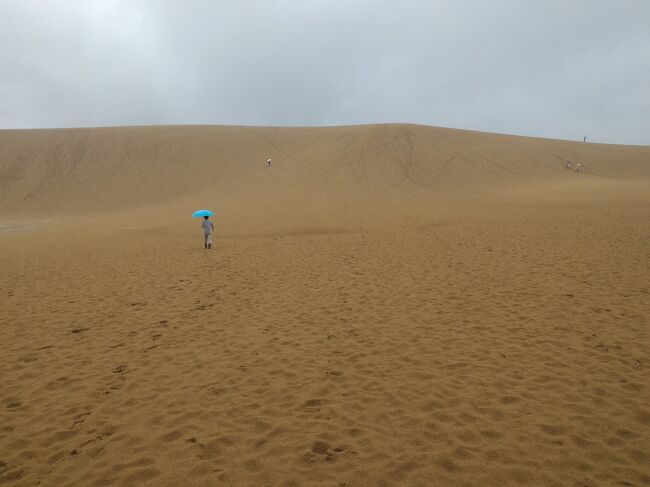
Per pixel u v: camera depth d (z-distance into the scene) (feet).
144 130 195.00
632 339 20.61
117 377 18.89
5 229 107.04
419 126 183.01
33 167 165.37
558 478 11.66
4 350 22.27
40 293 34.17
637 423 14.07
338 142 165.58
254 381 18.20
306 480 11.89
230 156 166.50
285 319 26.02
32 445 14.01
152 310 28.68
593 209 75.00
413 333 22.88
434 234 56.65
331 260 43.32
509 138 176.14
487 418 14.74
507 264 37.37
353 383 17.72
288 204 106.22
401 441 13.61
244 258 46.96
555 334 21.74
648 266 33.58
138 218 106.73
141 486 11.82
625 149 164.25
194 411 15.87
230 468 12.50
